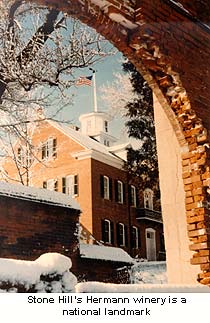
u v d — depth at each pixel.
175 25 4.67
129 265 14.42
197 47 4.91
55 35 9.30
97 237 24.89
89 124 27.94
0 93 8.48
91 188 25.09
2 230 10.54
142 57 4.55
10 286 2.29
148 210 26.23
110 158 25.52
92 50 9.63
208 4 5.20
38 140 16.97
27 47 8.38
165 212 4.70
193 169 4.59
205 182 4.47
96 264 13.12
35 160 15.31
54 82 9.35
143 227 26.56
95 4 4.18
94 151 25.17
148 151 23.83
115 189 25.66
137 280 14.81
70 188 25.19
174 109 4.71
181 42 4.71
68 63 9.39
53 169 24.80
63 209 11.99
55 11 8.38
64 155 25.31
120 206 25.84
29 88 8.84
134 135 23.48
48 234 11.45
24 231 10.94
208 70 4.95
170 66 4.50
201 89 4.79
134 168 24.78
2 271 2.26
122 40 4.45
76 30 9.46
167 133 4.89
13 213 10.84
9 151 14.98
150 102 22.53
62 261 2.49
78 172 25.22
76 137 25.56
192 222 4.46
